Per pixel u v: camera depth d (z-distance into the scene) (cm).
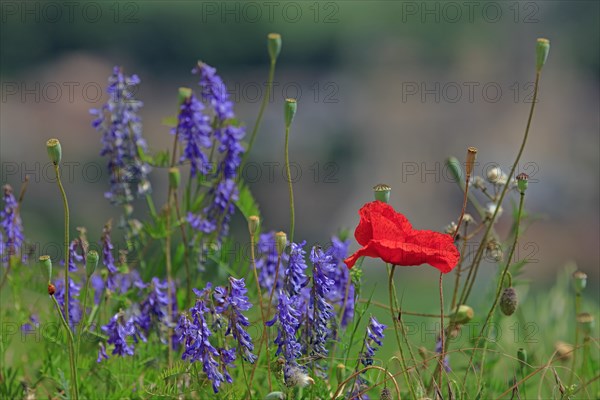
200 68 626
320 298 489
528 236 2659
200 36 3416
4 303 644
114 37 3369
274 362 490
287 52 3503
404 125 3341
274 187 2944
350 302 570
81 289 611
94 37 3341
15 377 607
